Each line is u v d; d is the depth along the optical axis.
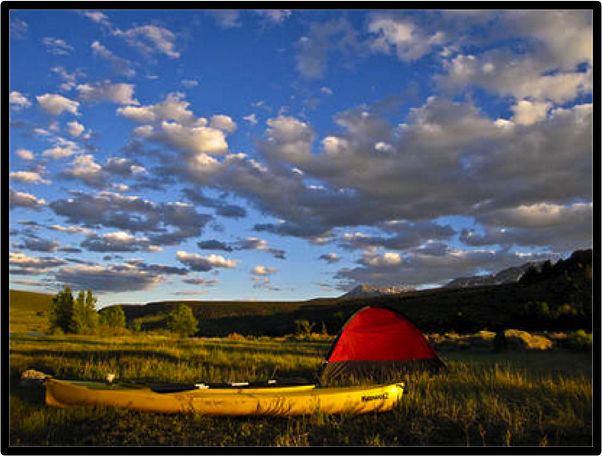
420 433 7.31
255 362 15.50
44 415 7.71
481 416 8.30
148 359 14.73
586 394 9.40
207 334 78.69
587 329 36.66
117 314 46.75
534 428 7.53
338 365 13.33
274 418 8.14
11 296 119.19
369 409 8.71
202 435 7.08
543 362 17.66
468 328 49.78
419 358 14.32
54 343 20.09
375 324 14.05
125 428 7.27
